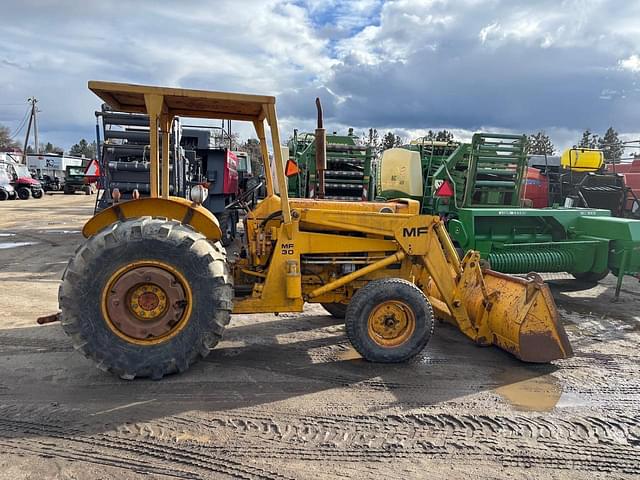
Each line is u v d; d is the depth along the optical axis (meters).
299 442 2.89
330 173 10.22
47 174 36.25
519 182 8.27
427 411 3.33
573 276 7.66
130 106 4.36
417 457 2.78
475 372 4.04
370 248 4.47
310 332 4.97
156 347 3.62
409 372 4.00
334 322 5.33
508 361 4.30
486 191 8.20
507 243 7.11
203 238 3.77
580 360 4.37
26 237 11.62
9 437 2.86
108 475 2.52
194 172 9.63
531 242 7.26
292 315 5.59
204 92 3.80
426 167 9.46
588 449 2.91
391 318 4.17
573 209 7.41
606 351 4.62
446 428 3.11
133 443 2.83
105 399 3.36
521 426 3.16
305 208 4.40
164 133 4.44
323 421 3.15
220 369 3.94
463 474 2.62
